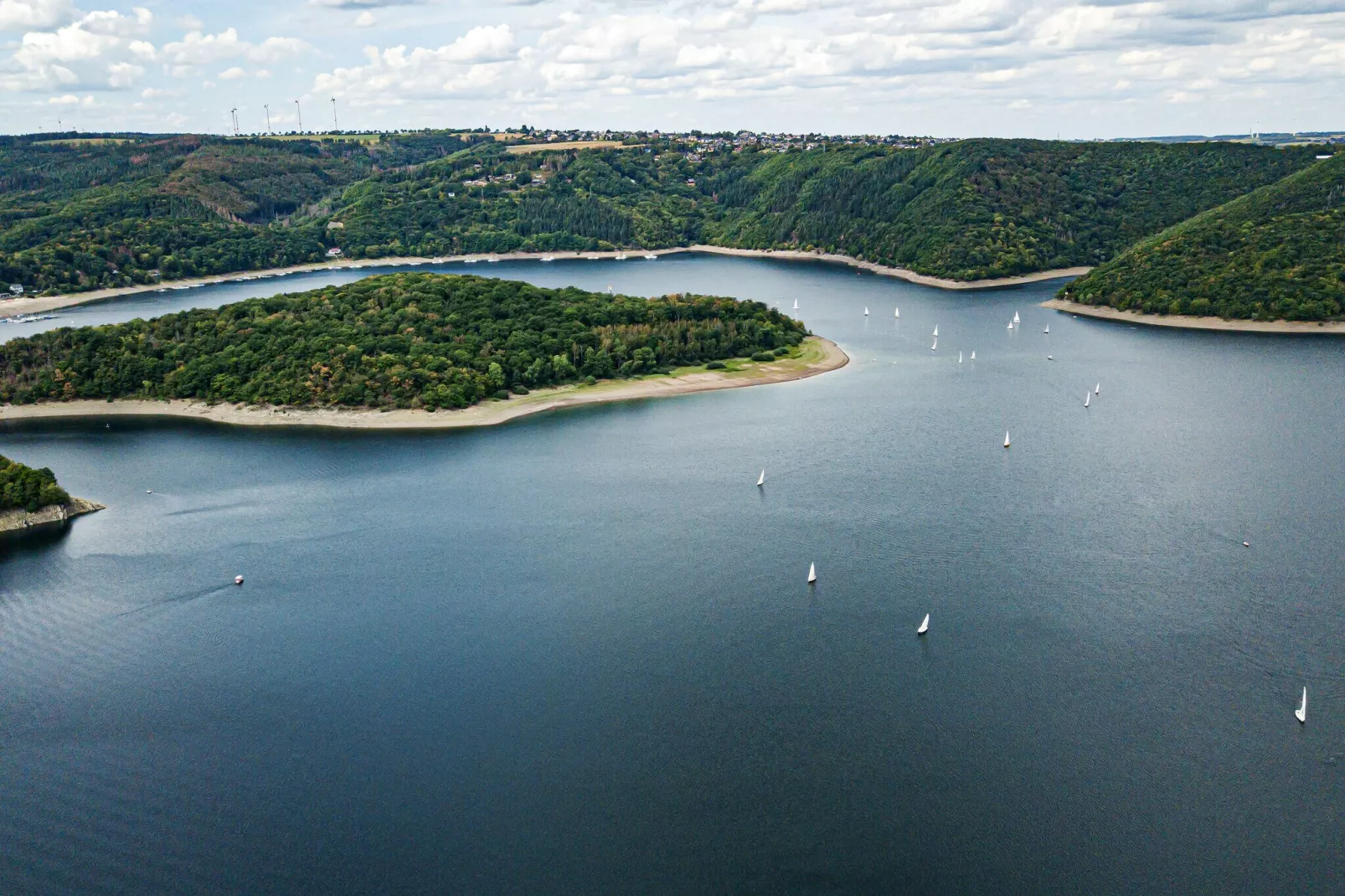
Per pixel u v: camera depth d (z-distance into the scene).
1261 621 134.00
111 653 131.25
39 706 119.44
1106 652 126.94
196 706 118.94
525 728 113.38
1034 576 147.75
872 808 100.06
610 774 105.44
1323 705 115.50
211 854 95.00
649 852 94.50
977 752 108.38
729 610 139.12
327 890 90.50
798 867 92.69
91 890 90.69
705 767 106.38
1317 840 95.69
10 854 95.19
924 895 89.44
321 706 118.38
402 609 141.38
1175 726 112.25
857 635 132.00
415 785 104.19
